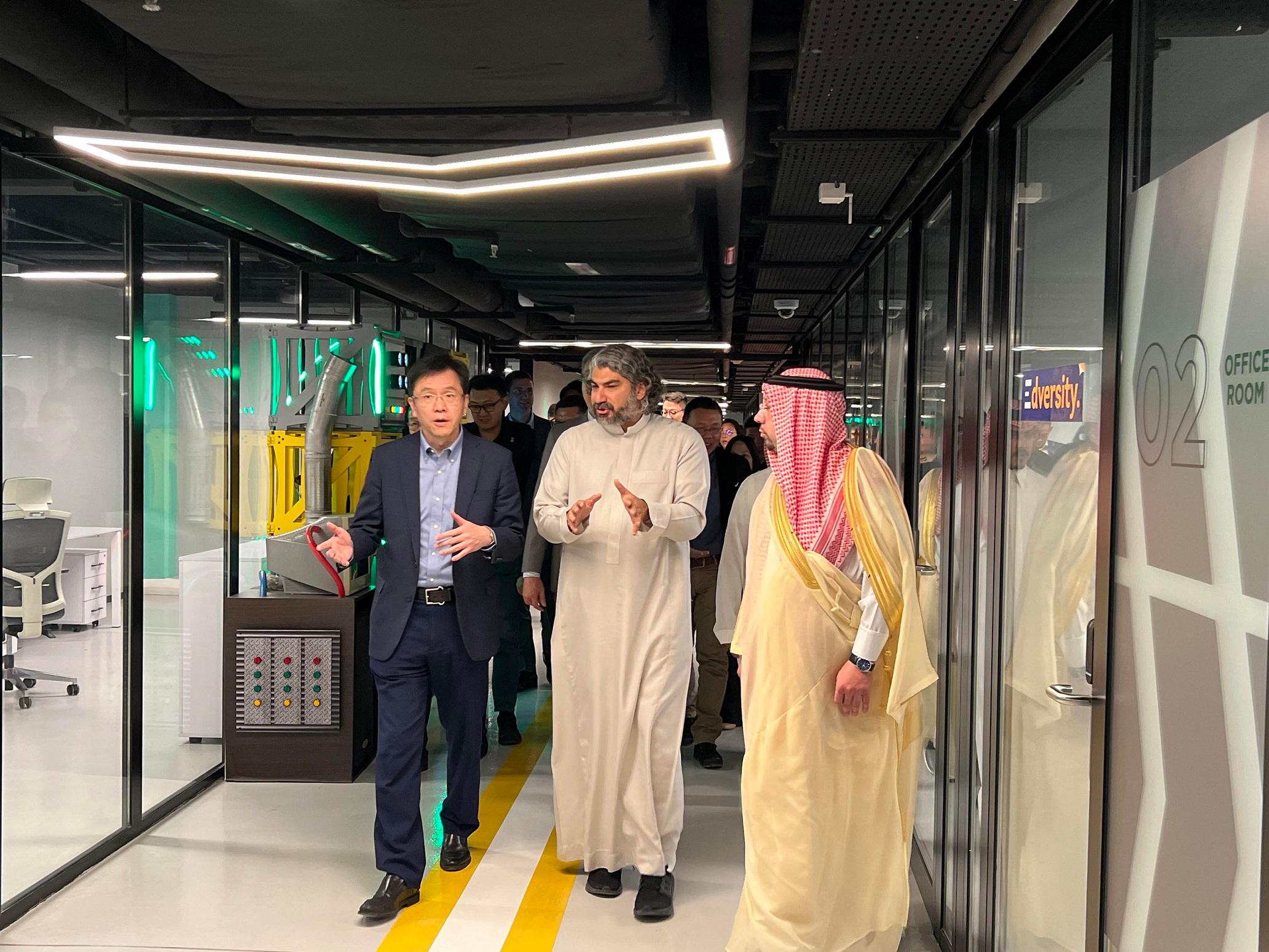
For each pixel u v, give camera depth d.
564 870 3.66
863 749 2.69
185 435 4.45
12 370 3.25
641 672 3.40
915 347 4.18
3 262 3.18
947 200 3.55
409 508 3.37
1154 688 1.52
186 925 3.21
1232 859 1.27
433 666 3.40
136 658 4.00
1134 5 1.73
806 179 4.00
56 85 2.76
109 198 3.80
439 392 3.39
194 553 4.57
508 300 7.80
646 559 3.42
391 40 2.55
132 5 2.34
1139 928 1.57
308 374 5.49
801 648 2.65
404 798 3.33
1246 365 1.24
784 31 2.93
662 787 3.41
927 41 2.54
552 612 6.08
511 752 5.09
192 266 4.52
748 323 9.64
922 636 2.61
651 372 3.51
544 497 3.50
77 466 3.62
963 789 2.93
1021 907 2.44
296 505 5.45
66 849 3.58
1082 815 1.99
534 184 3.17
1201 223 1.40
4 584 3.28
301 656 4.71
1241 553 1.25
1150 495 1.55
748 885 2.73
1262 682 1.19
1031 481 2.40
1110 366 1.74
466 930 3.19
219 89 2.90
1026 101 2.54
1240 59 1.35
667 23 2.71
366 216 4.69
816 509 2.73
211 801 4.43
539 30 2.48
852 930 2.70
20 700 3.35
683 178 3.81
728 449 7.05
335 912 3.32
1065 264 2.19
